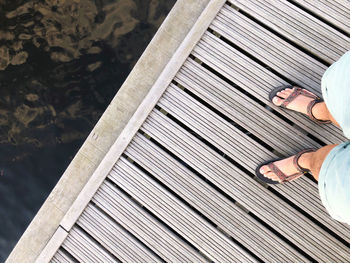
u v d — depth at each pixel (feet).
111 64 9.76
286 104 7.70
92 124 9.89
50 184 10.19
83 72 9.79
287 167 7.37
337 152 5.38
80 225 8.32
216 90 8.09
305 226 7.84
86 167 8.51
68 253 8.48
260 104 8.41
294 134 7.91
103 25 9.68
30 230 8.55
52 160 10.12
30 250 8.51
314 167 6.37
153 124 8.21
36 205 10.31
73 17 9.66
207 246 8.00
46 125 9.98
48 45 9.73
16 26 9.68
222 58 8.11
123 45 9.71
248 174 8.29
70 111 9.90
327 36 7.95
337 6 7.98
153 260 8.13
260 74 8.04
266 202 7.93
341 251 7.72
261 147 7.97
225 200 8.03
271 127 7.97
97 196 8.31
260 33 8.06
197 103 8.13
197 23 8.10
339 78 5.37
